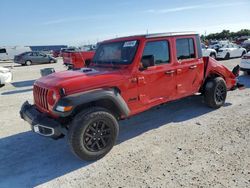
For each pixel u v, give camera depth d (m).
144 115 6.08
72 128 3.73
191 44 5.59
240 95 7.57
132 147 4.39
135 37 4.72
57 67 23.25
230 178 3.29
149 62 4.39
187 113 6.04
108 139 4.06
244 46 27.69
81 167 3.84
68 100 3.67
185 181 3.29
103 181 3.43
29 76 16.78
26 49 45.00
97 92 3.92
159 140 4.61
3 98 9.19
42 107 4.19
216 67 6.18
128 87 4.41
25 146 4.72
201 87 6.09
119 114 4.44
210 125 5.20
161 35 4.92
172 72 5.10
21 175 3.71
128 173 3.58
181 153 4.05
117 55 4.86
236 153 3.95
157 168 3.65
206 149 4.14
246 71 11.21
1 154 4.43
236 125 5.10
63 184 3.43
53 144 4.75
